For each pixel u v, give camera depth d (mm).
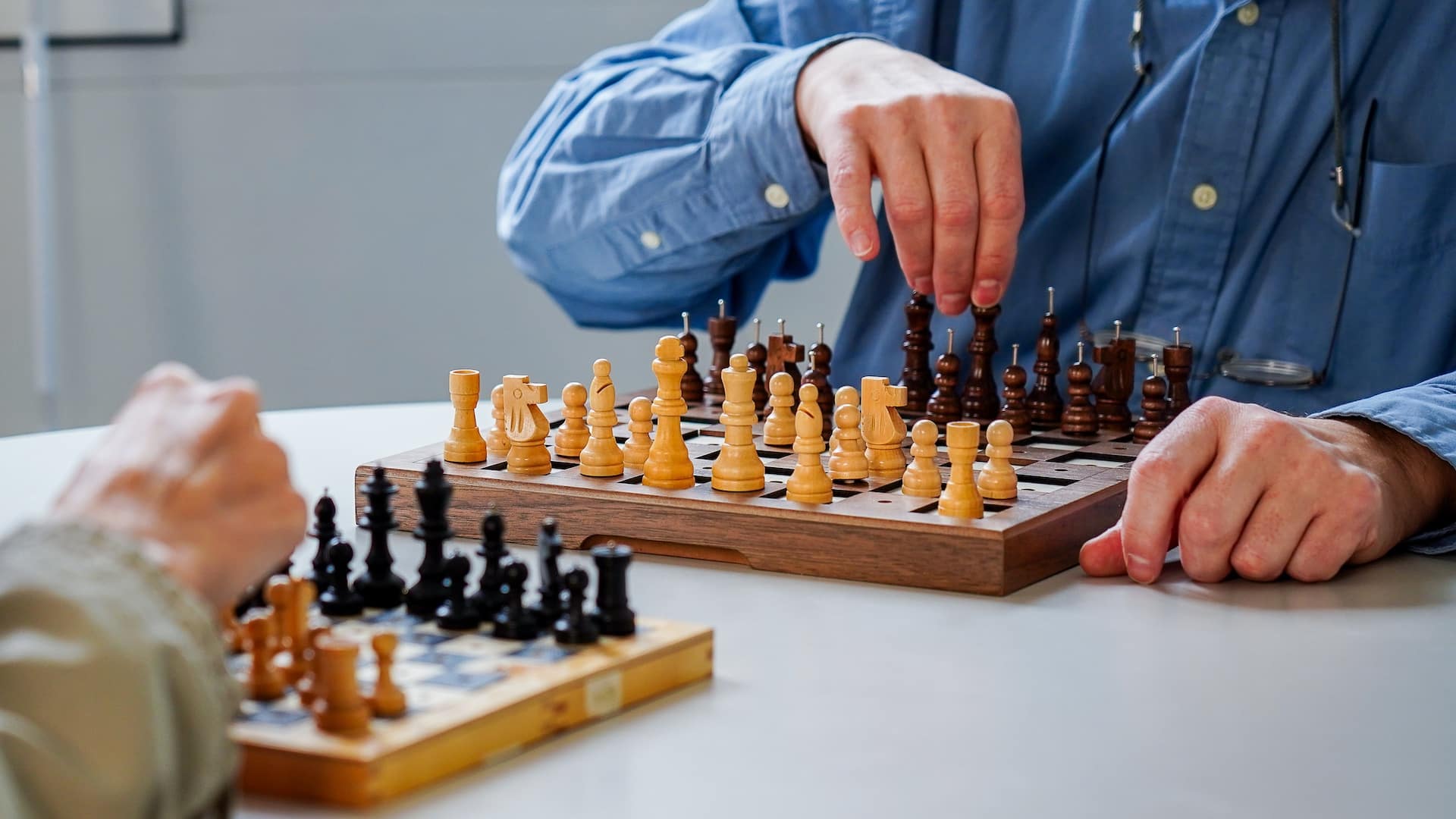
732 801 839
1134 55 2314
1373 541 1401
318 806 829
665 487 1540
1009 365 2471
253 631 910
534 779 872
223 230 4652
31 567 743
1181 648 1159
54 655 718
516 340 4816
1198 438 1396
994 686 1058
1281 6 2234
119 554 765
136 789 716
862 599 1312
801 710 1000
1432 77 2193
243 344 4734
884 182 1838
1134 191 2355
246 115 4582
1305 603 1305
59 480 1812
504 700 910
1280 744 943
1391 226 2182
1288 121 2240
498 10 4586
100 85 4543
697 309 2764
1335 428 1523
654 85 2502
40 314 4488
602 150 2520
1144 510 1362
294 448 2021
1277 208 2260
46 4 4469
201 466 859
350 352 4770
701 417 2041
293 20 4535
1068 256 2420
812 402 1465
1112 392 2049
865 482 1602
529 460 1608
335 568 1143
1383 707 1017
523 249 2656
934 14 2523
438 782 863
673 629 1069
